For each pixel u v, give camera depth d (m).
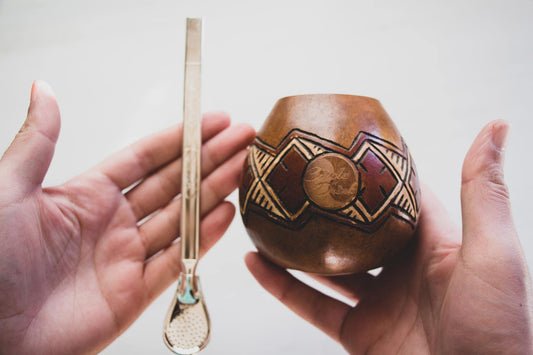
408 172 0.23
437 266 0.25
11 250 0.23
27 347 0.24
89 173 0.28
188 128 0.27
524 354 0.20
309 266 0.22
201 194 0.30
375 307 0.28
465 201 0.22
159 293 0.29
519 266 0.20
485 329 0.21
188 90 0.27
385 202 0.22
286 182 0.22
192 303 0.26
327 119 0.22
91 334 0.26
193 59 0.27
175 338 0.25
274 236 0.22
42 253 0.25
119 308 0.27
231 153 0.31
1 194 0.23
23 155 0.24
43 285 0.25
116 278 0.28
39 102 0.24
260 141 0.24
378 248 0.22
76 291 0.26
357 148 0.22
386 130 0.23
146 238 0.29
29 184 0.24
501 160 0.21
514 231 0.21
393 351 0.26
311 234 0.22
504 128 0.21
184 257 0.26
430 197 0.27
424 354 0.24
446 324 0.22
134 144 0.29
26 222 0.24
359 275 0.30
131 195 0.29
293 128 0.23
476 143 0.22
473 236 0.21
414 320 0.26
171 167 0.30
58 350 0.25
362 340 0.27
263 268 0.29
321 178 0.21
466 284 0.21
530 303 0.20
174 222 0.30
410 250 0.27
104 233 0.28
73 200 0.27
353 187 0.21
